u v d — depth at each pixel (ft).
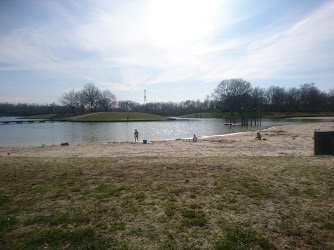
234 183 25.64
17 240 14.97
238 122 279.69
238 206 19.77
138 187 24.79
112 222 17.16
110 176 29.30
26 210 19.53
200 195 22.31
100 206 20.07
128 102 559.79
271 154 55.62
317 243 14.32
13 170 32.86
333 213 18.16
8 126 230.68
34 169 33.42
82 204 20.54
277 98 423.64
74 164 37.24
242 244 14.11
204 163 36.52
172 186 24.97
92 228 16.29
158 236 15.16
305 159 39.42
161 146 78.02
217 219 17.47
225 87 345.31
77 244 14.47
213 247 13.94
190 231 15.78
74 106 412.77
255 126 207.10
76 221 17.46
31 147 83.15
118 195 22.59
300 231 15.61
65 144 88.89
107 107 455.22
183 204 20.18
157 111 563.48
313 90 402.72
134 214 18.40
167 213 18.43
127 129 186.39
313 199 20.97
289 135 107.96
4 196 22.59
